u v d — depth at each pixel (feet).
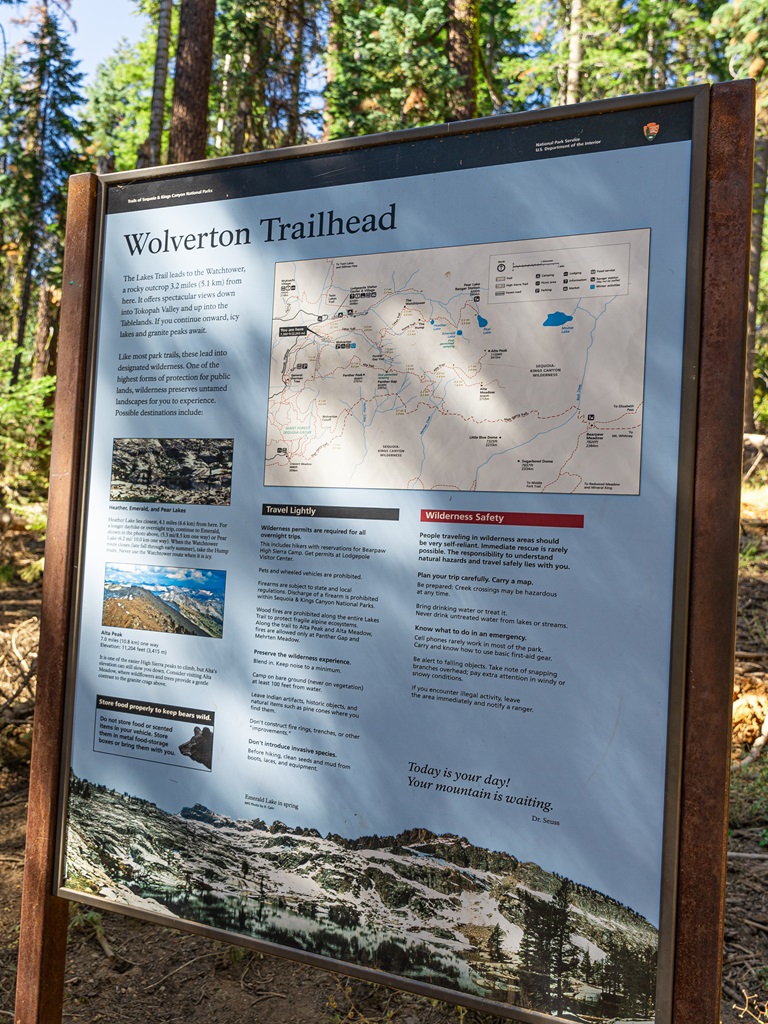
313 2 44.14
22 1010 8.21
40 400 24.76
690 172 6.31
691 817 6.04
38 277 72.08
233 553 7.80
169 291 8.25
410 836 6.92
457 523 6.93
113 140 87.20
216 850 7.65
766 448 42.57
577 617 6.50
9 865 11.89
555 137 6.77
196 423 8.05
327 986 9.77
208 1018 9.12
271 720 7.52
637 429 6.39
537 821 6.52
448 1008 9.35
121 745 8.13
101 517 8.41
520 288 6.82
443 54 32.78
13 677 17.35
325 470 7.47
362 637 7.23
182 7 30.60
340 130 33.35
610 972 6.23
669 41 64.69
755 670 17.63
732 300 6.12
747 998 8.84
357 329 7.41
